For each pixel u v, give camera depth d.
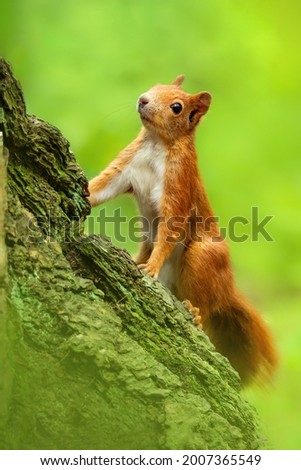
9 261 6.04
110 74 18.36
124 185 10.84
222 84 20.17
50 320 6.02
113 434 5.88
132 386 6.01
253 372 10.66
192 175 10.69
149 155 10.76
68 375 5.89
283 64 21.06
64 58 18.25
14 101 6.67
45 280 6.18
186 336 7.00
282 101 21.11
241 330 10.46
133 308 6.71
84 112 17.64
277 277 18.09
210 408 6.32
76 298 6.27
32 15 18.33
